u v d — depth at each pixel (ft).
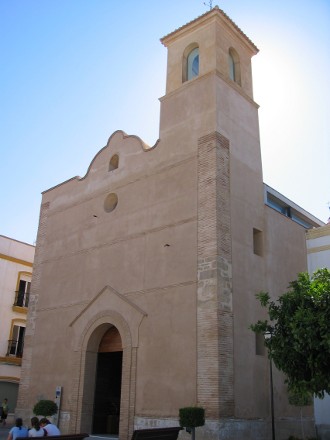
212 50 71.46
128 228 70.59
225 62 72.90
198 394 53.52
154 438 42.78
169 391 56.49
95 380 69.41
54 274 81.30
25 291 115.96
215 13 73.26
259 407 57.31
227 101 68.85
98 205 77.87
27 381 77.30
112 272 70.28
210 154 63.31
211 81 68.18
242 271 61.11
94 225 77.10
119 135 79.10
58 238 83.61
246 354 57.57
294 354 42.34
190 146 66.44
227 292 57.41
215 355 53.42
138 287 65.21
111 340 69.62
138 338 62.28
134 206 71.05
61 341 74.43
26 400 76.07
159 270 63.36
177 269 61.21
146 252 66.23
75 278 76.69
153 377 58.85
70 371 70.79
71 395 68.90
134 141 75.51
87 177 82.53
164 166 68.74
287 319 43.45
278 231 71.36
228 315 56.49
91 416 67.51
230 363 54.65
